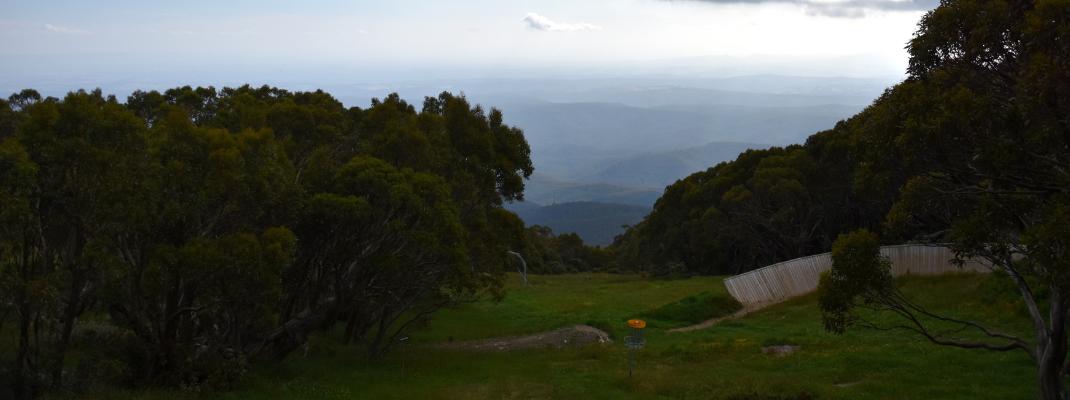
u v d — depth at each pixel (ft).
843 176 151.43
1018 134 34.53
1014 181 36.96
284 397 54.19
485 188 84.12
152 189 48.01
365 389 59.16
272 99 111.24
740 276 114.93
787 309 103.40
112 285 49.03
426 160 73.31
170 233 51.65
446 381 63.57
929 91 38.14
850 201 157.89
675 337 89.20
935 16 38.93
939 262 105.40
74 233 50.08
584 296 144.15
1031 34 33.24
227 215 54.29
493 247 79.66
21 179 42.98
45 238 48.98
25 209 42.86
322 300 72.74
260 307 53.57
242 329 60.34
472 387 59.93
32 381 48.52
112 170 47.37
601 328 96.84
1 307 45.50
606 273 278.05
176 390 52.80
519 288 165.68
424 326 92.73
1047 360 41.50
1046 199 35.83
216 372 54.70
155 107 104.01
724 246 189.98
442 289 84.23
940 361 60.39
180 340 58.90
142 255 51.13
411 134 72.38
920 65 40.57
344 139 85.40
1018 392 48.62
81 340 58.85
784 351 71.72
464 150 82.99
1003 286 86.33
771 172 160.66
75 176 46.91
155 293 49.80
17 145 43.96
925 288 99.40
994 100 35.81
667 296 137.49
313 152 76.07
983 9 36.76
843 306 43.98
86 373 52.29
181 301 56.03
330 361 71.31
